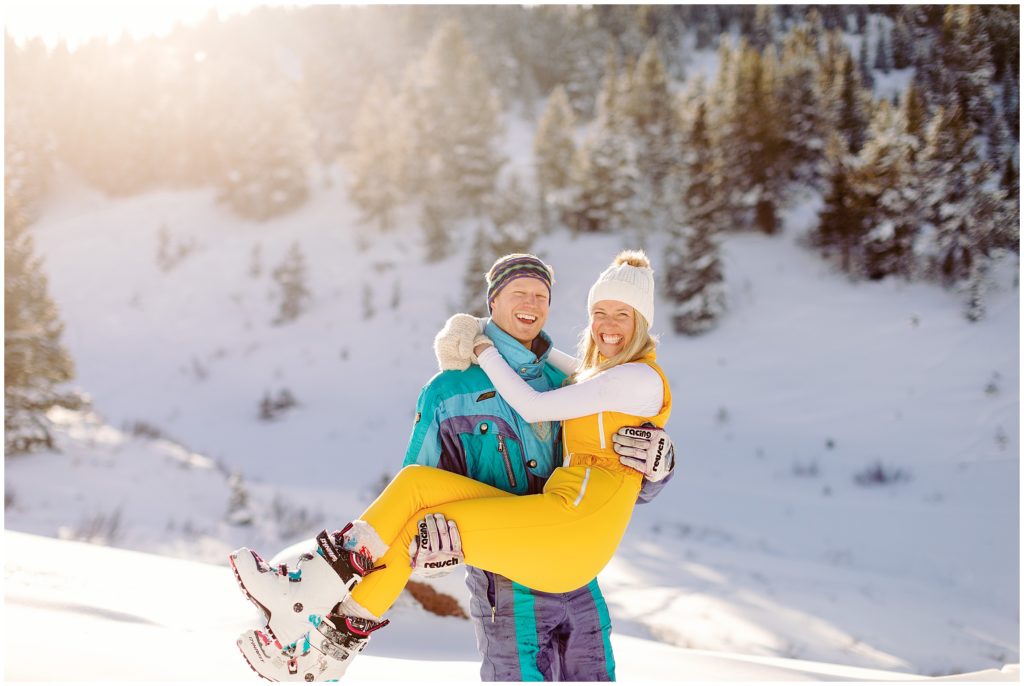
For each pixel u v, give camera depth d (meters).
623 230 47.72
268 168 60.59
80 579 4.95
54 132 72.69
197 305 50.25
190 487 17.64
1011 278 32.66
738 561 13.05
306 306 47.75
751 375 32.19
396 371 39.50
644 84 59.62
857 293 36.81
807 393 29.78
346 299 47.75
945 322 32.12
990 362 28.44
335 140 78.69
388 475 22.44
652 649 4.87
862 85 53.69
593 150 48.75
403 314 45.03
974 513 18.36
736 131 45.81
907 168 36.84
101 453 19.00
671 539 15.30
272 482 25.34
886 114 38.56
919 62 42.91
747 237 45.00
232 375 41.75
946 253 35.09
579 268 44.31
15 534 6.39
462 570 5.93
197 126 70.12
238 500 15.43
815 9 81.00
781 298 38.09
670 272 39.09
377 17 94.81
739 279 40.47
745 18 110.56
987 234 33.25
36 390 20.02
